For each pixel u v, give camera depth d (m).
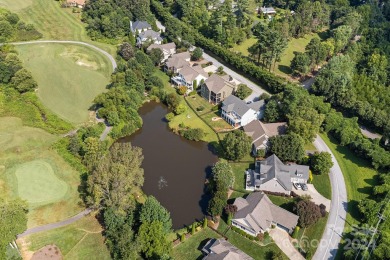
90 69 158.62
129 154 94.69
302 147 110.50
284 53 182.62
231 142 112.00
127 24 188.38
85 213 93.75
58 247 85.00
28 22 193.00
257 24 194.50
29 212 92.56
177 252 85.25
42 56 164.75
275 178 100.06
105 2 199.25
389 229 87.75
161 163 114.88
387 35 193.00
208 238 89.25
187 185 106.50
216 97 139.25
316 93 146.88
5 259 75.62
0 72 138.12
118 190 85.75
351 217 95.56
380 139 123.69
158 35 180.12
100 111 125.81
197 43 184.50
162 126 132.75
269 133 119.88
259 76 153.38
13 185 100.25
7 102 133.12
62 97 139.25
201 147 122.06
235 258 78.25
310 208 90.88
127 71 143.12
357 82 150.88
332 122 125.69
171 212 97.12
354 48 178.88
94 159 103.00
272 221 91.56
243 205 93.69
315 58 167.62
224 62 172.62
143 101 144.12
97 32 184.75
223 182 98.94
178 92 148.50
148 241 81.75
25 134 119.44
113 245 83.94
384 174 106.56
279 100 130.75
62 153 111.56
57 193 98.62
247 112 128.12
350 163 114.69
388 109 138.62
